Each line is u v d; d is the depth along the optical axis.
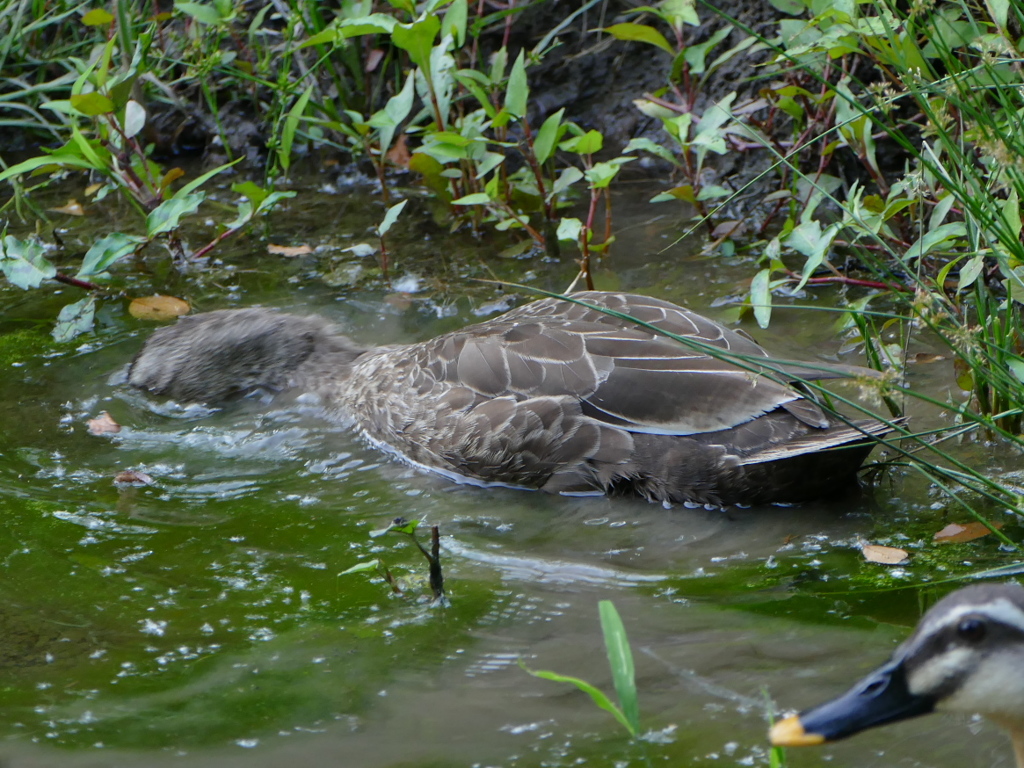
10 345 10.41
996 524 7.20
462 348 8.60
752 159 12.63
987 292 8.55
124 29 12.78
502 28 14.13
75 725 5.68
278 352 9.96
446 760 5.34
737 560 7.10
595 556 7.24
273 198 11.48
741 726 5.47
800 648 6.07
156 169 12.37
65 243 12.37
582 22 14.12
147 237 11.09
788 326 9.95
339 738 5.54
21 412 9.38
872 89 9.08
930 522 7.34
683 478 7.64
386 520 7.83
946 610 4.54
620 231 12.04
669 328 8.13
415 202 13.09
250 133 14.54
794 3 10.83
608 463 7.84
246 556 7.34
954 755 5.19
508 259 11.66
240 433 9.23
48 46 14.83
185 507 8.02
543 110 14.16
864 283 10.13
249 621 6.60
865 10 10.69
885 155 12.02
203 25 14.17
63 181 14.08
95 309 11.04
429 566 6.92
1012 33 9.81
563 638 6.34
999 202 8.50
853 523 7.42
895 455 8.02
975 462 7.84
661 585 6.86
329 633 6.46
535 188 12.13
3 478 8.35
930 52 9.59
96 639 6.44
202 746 5.51
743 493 7.59
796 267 10.91
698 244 11.62
